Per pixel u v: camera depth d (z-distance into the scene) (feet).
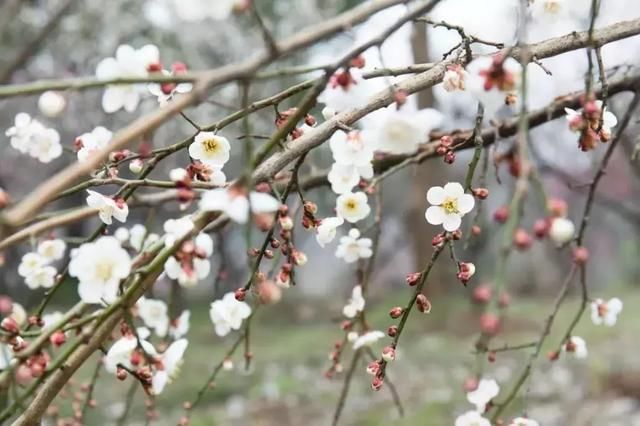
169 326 2.84
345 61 1.87
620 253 16.78
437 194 2.24
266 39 1.77
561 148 9.61
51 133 2.48
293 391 6.57
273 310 11.51
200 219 2.01
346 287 15.49
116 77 1.79
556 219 1.72
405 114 1.85
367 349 2.77
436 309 9.82
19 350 2.11
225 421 5.88
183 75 1.79
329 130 2.16
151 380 2.03
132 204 3.07
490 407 2.53
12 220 1.67
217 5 1.78
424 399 6.23
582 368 6.98
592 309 2.69
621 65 2.82
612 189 12.60
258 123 6.07
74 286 8.38
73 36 8.13
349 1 8.51
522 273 14.82
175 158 7.25
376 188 2.81
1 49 8.06
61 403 3.51
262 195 1.82
